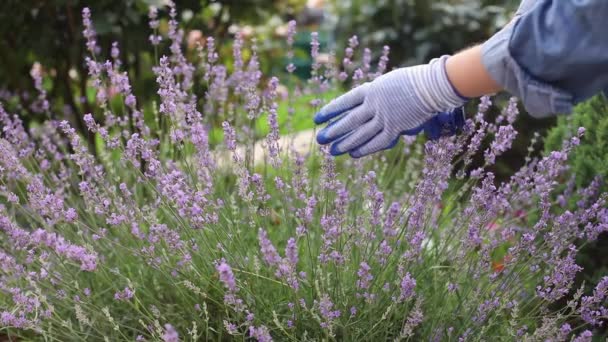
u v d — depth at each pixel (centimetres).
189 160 262
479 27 496
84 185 198
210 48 267
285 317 200
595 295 190
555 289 197
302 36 742
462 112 191
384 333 200
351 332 196
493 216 216
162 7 338
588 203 246
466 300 207
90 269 171
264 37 425
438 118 188
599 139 251
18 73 355
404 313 199
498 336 203
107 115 253
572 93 155
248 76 280
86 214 257
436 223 232
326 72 273
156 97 357
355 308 187
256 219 204
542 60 148
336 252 181
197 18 361
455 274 204
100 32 314
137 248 216
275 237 239
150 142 215
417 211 193
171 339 136
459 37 496
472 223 199
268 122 206
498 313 194
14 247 221
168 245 189
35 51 339
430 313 207
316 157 279
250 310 202
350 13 567
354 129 182
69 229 224
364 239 197
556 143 278
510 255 199
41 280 213
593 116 259
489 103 232
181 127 240
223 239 217
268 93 250
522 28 149
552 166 211
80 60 350
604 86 157
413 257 194
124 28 333
